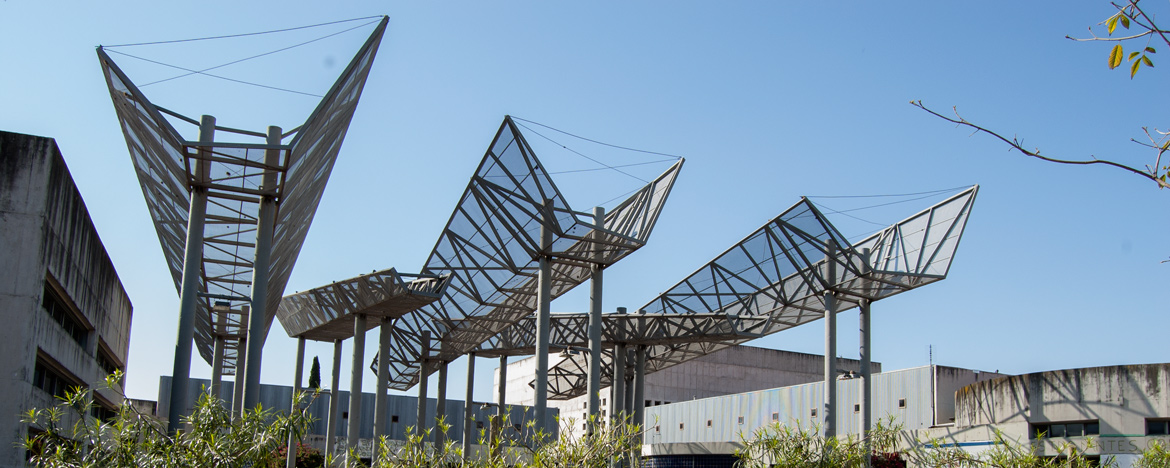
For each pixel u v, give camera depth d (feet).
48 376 102.58
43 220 83.46
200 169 76.69
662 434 214.90
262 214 83.66
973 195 120.88
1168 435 100.83
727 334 144.97
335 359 176.04
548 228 104.88
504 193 106.52
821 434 141.08
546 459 51.75
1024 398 118.01
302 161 80.94
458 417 240.32
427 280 135.54
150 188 100.12
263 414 52.47
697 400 202.59
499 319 151.84
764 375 256.93
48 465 48.85
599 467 53.93
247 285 128.16
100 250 116.67
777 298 139.33
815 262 127.95
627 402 178.91
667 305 160.15
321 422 225.15
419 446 51.47
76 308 103.30
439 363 189.67
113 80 72.23
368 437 228.84
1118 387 106.32
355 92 81.66
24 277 81.82
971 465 66.28
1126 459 102.78
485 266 130.11
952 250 121.80
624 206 119.34
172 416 75.82
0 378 79.66
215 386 165.07
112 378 51.75
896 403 151.12
